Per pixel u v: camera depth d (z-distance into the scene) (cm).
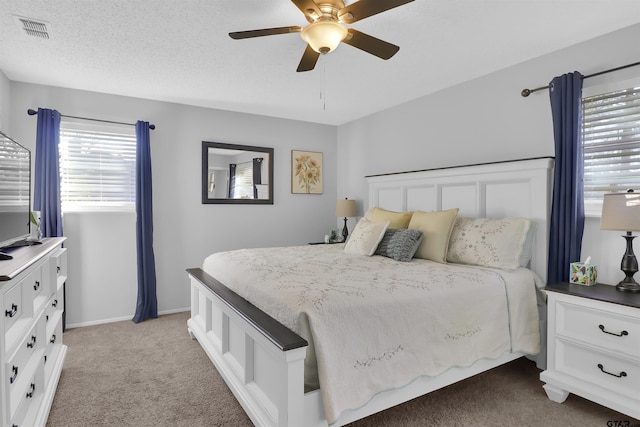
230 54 271
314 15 180
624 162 232
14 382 154
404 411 205
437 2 203
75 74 311
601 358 198
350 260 276
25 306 171
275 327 162
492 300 218
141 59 280
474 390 230
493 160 308
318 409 154
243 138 441
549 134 270
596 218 243
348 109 427
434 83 337
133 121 377
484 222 278
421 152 378
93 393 222
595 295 203
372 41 194
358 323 166
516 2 203
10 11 210
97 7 206
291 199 477
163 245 395
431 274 227
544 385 223
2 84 303
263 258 278
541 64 275
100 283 364
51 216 328
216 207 425
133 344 304
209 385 234
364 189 462
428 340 187
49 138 327
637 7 208
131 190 381
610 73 237
